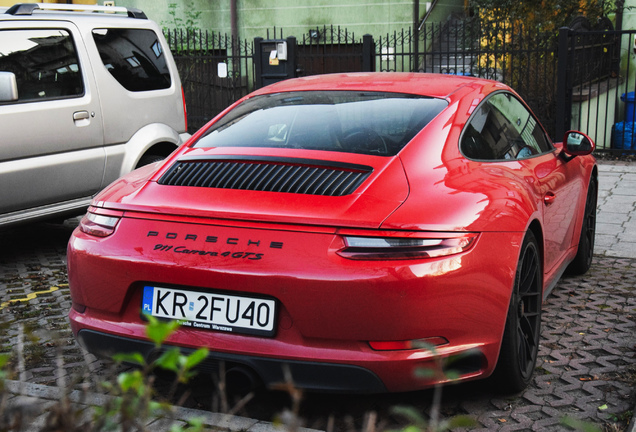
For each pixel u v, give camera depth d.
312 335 2.57
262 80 12.27
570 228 4.50
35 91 5.34
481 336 2.76
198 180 2.99
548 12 12.43
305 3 14.57
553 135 10.93
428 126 3.18
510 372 3.02
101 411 1.30
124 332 2.81
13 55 5.24
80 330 2.96
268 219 2.66
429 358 2.59
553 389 3.24
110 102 5.85
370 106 3.38
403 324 2.54
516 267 2.91
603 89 11.99
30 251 6.07
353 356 2.55
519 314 3.12
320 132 3.20
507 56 11.86
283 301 2.57
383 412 3.02
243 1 14.96
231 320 2.66
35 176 5.29
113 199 3.04
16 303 4.62
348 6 14.28
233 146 3.23
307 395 3.17
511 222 2.91
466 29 13.00
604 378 3.36
